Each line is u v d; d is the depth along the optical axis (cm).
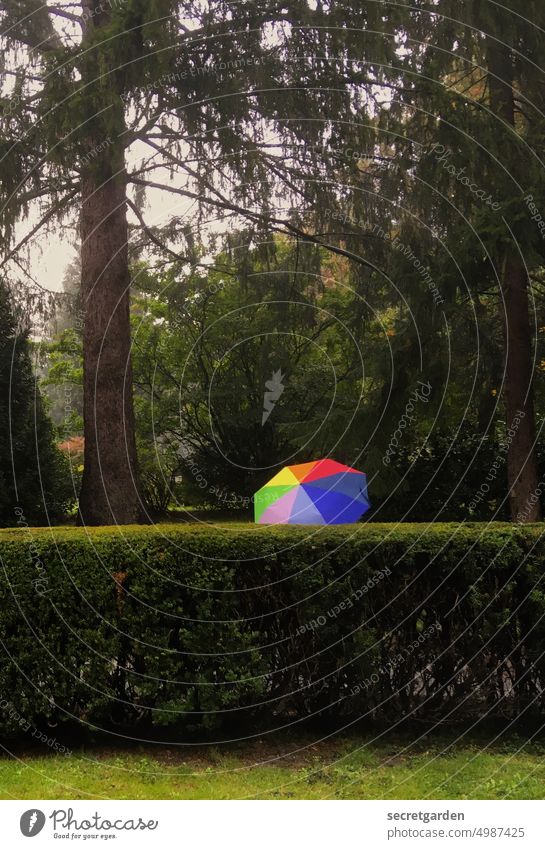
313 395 1304
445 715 428
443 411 873
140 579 411
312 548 421
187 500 1443
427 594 426
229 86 841
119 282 886
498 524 442
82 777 375
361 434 862
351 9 830
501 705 430
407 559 423
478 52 856
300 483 599
